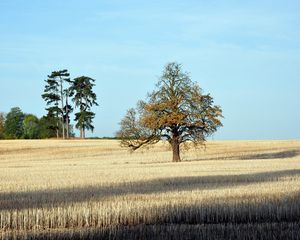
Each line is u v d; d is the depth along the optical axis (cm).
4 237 1363
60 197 1994
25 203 1838
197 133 5512
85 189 2316
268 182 2542
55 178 3006
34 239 1352
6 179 2961
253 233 1356
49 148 8000
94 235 1385
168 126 5509
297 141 9506
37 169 4188
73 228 1479
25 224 1505
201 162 5009
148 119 5425
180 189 2256
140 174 3244
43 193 2150
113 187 2398
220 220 1591
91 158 6788
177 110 5416
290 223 1477
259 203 1695
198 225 1470
